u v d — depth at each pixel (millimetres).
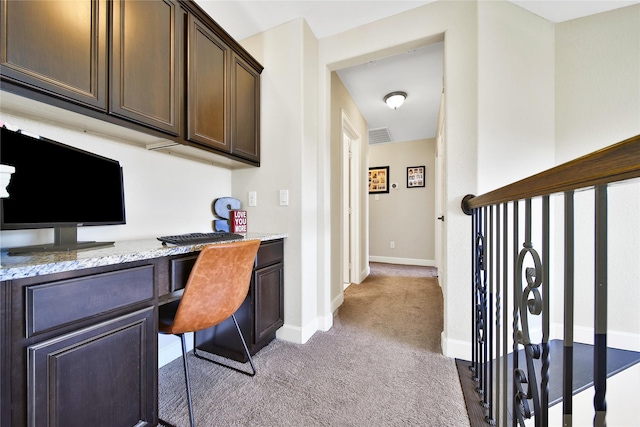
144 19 1223
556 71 1799
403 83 2801
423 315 2406
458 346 1671
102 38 1069
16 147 876
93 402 862
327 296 2152
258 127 1985
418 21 1789
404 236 4930
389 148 5055
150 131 1271
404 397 1311
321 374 1497
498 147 1666
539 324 1767
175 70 1366
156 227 1583
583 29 1764
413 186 4871
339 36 2035
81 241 1242
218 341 1687
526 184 690
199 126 1491
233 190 2107
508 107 1688
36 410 734
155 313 1074
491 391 1151
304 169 1908
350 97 3094
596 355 467
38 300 742
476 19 1649
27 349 723
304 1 1734
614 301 1727
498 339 1035
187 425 1130
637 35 1670
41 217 952
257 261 1648
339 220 2715
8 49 829
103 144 1328
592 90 1741
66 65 965
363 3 1754
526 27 1741
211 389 1364
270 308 1772
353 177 3535
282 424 1143
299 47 1881
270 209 1973
